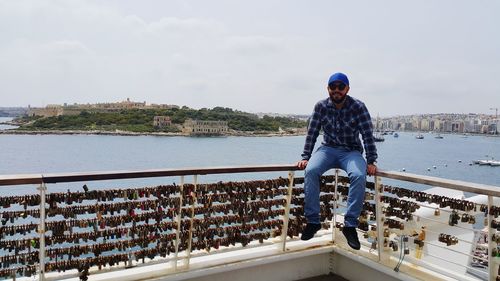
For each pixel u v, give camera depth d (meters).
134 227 3.29
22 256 2.87
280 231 4.15
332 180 4.49
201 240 3.66
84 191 3.05
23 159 82.56
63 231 3.00
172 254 3.62
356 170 3.58
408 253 3.78
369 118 3.72
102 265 3.20
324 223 4.56
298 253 4.12
